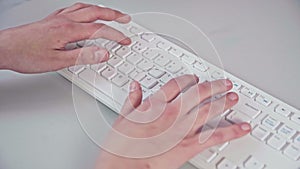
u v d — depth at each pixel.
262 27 0.63
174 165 0.43
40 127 0.50
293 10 0.66
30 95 0.55
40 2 0.73
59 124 0.50
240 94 0.51
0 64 0.58
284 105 0.50
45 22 0.61
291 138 0.46
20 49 0.58
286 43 0.60
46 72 0.58
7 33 0.60
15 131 0.50
